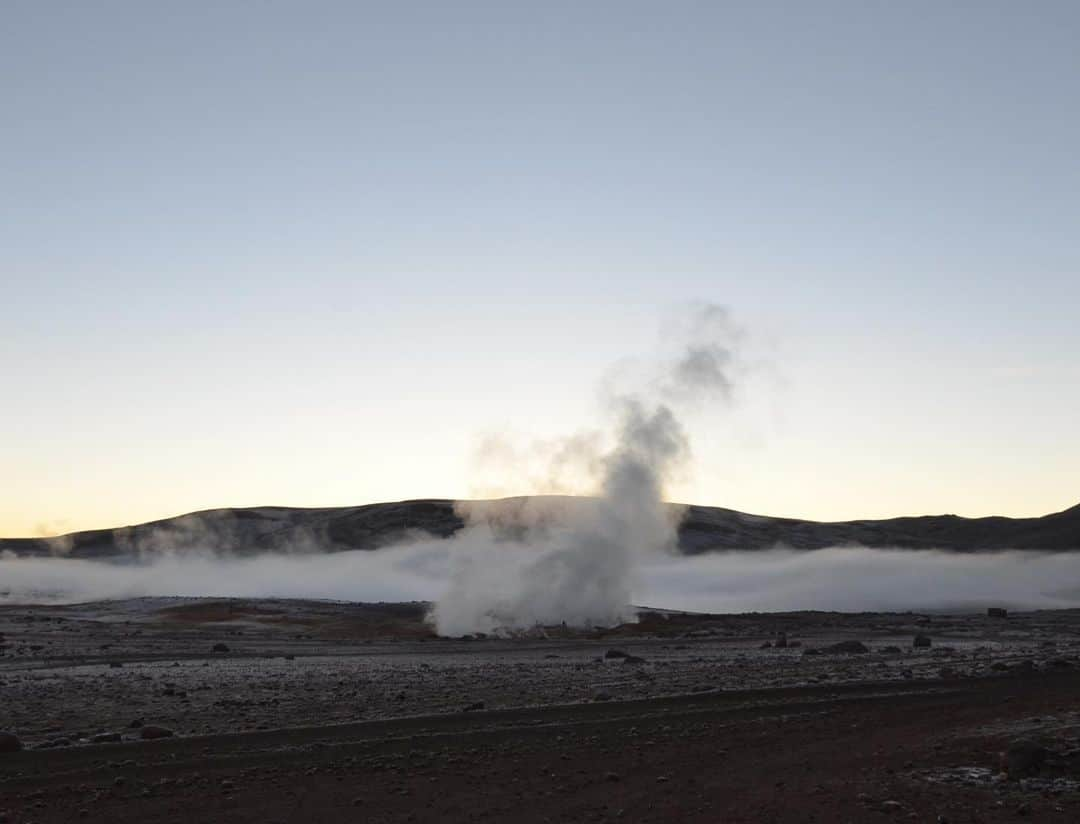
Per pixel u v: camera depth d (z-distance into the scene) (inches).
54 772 1125.1
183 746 1275.8
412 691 1911.9
